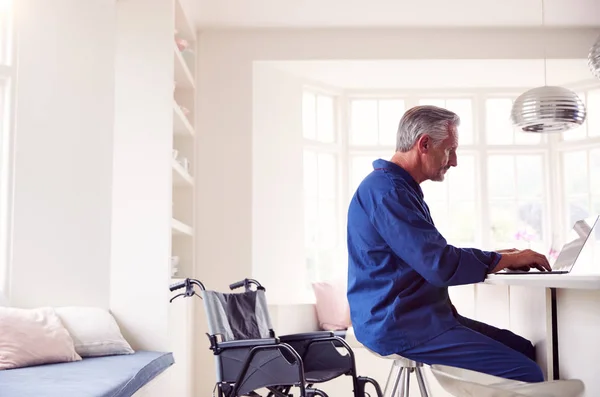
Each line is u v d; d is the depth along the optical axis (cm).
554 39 630
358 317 266
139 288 460
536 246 718
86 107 466
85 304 455
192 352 585
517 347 267
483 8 589
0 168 451
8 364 357
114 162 467
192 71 612
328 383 568
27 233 451
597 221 249
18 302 446
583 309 215
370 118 725
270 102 645
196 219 615
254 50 627
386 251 265
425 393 278
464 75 675
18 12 461
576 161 713
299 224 662
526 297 273
